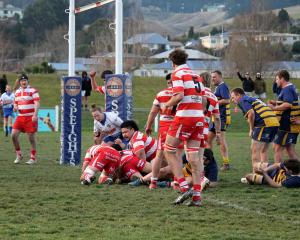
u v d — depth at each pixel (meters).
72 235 18.02
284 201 23.78
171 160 23.61
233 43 167.75
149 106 113.31
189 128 22.50
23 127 36.94
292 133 31.42
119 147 29.59
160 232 18.52
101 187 27.17
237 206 22.77
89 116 81.62
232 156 43.06
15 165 36.25
